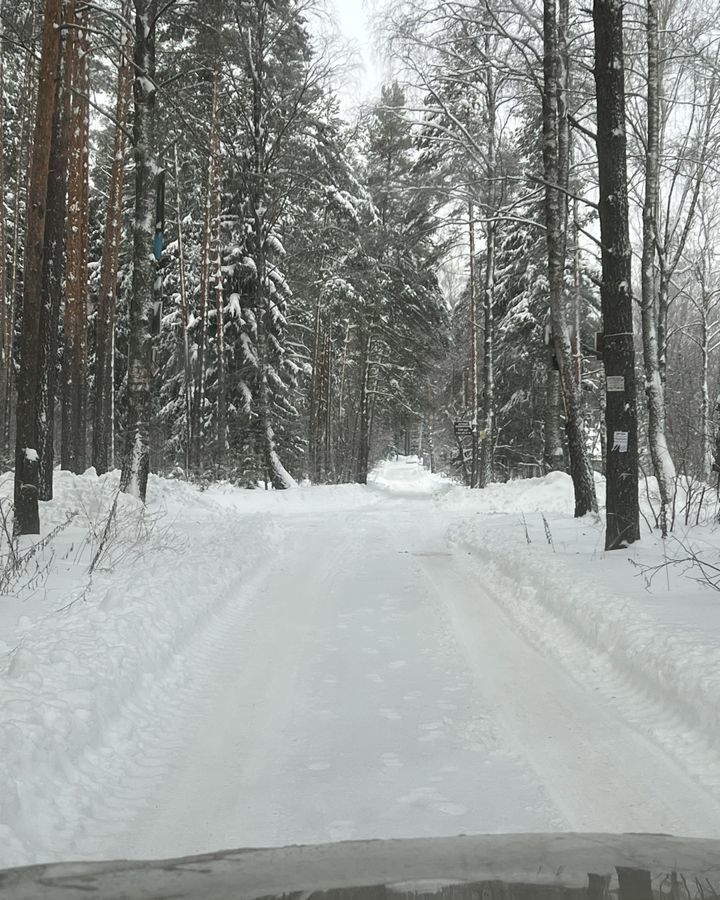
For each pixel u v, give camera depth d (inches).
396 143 1295.5
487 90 861.2
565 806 153.3
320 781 168.4
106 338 988.6
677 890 71.3
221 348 1109.1
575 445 638.5
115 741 187.6
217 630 312.2
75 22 665.0
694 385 1359.5
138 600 294.0
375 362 1609.3
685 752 177.2
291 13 975.6
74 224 944.3
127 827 146.3
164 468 1376.7
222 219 1188.5
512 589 382.6
